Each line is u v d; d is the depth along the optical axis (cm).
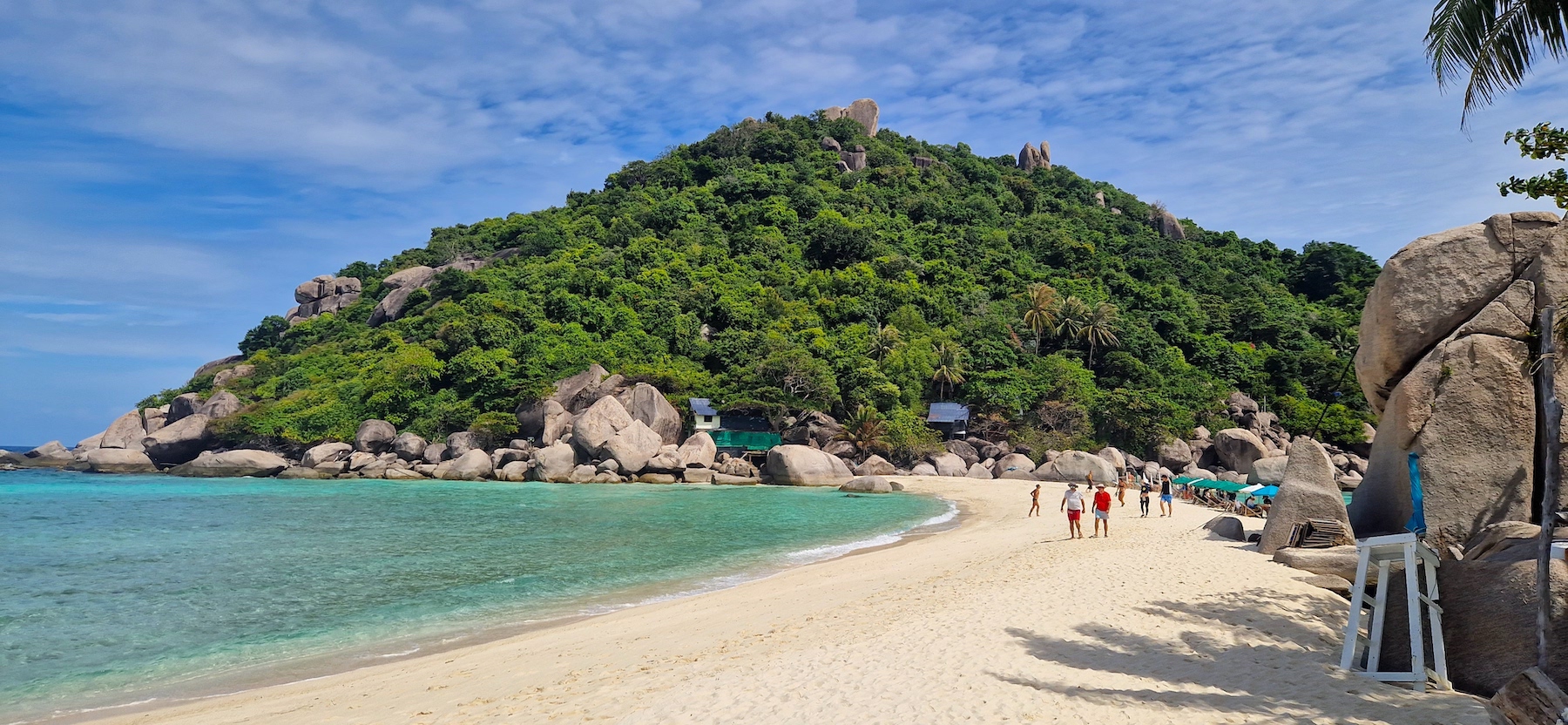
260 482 5834
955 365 7806
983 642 1112
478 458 6162
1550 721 707
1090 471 5578
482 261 10844
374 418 6975
